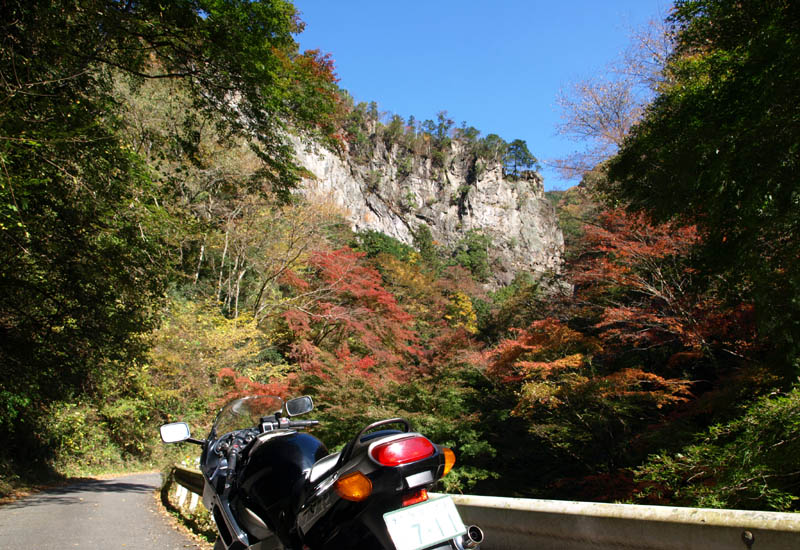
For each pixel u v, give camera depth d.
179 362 21.09
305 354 23.59
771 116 6.64
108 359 13.20
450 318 51.94
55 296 10.91
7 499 10.56
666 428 8.71
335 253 28.25
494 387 13.16
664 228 11.20
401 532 1.98
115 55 11.05
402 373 13.91
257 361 24.92
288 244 27.64
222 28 10.45
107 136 8.48
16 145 7.25
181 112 18.94
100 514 8.23
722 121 7.43
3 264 9.66
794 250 7.00
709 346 10.32
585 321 14.52
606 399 9.99
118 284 10.91
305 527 2.18
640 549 1.80
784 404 5.26
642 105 16.55
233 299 29.28
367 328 25.81
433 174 147.88
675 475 6.11
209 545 5.66
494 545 2.40
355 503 2.01
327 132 13.46
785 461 5.10
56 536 6.21
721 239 7.74
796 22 6.57
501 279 111.38
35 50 8.98
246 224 26.17
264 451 2.68
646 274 12.14
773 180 6.64
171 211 11.54
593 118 17.56
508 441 12.16
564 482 10.65
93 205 9.32
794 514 1.49
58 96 8.41
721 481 5.45
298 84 12.87
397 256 74.06
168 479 9.73
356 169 124.44
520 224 147.12
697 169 7.37
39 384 12.80
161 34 10.68
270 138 12.55
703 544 1.63
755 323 7.98
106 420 20.94
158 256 11.02
